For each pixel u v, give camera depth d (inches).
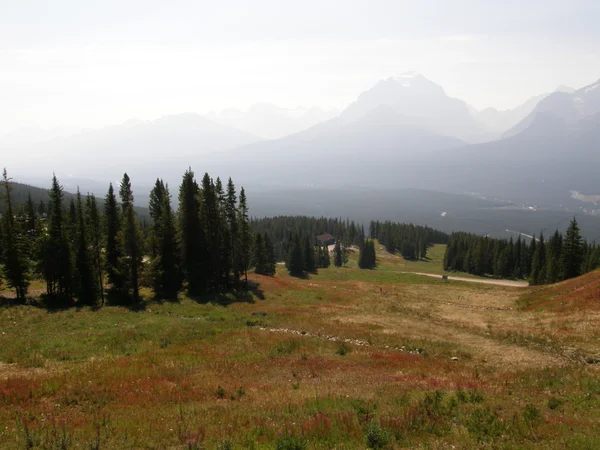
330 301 2220.7
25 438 410.3
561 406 553.0
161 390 637.3
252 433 445.7
